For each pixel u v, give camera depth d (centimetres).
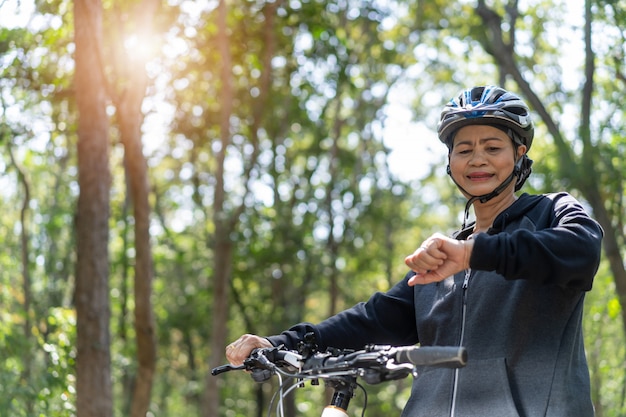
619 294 1180
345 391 251
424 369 269
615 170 1188
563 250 232
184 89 1742
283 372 254
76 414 1184
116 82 1402
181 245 2595
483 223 280
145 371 1385
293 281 2342
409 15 2258
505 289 258
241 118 1998
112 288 2336
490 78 2336
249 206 2008
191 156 2222
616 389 1328
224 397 2572
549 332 253
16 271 2138
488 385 252
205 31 1688
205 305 2545
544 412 244
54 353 1289
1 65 1395
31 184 2323
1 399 1216
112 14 1486
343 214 2358
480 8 1445
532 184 1220
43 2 1338
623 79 1265
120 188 2422
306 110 2275
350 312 294
